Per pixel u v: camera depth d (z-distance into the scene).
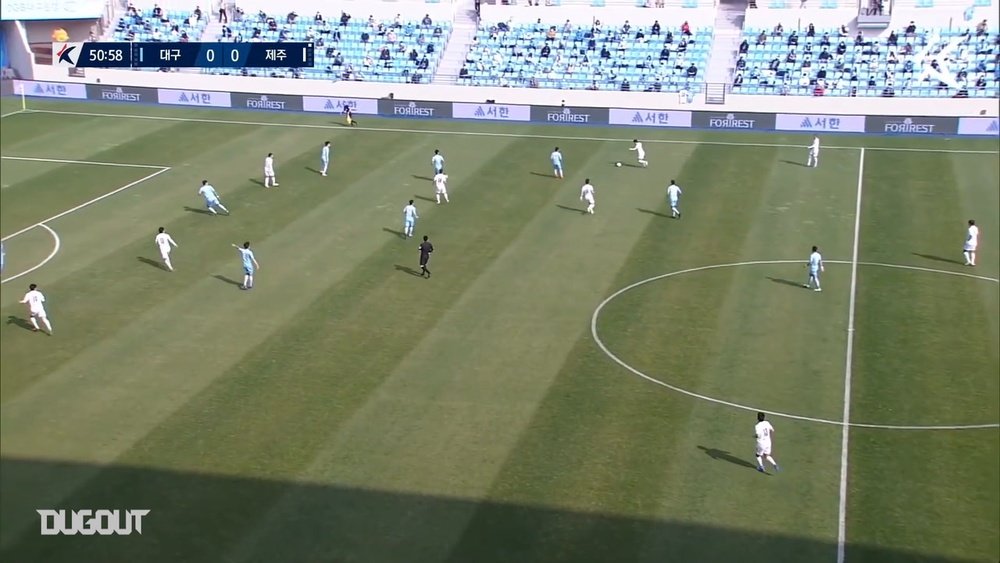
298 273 44.53
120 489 28.12
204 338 37.97
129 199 55.75
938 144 67.31
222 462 29.47
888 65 78.75
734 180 59.25
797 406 32.72
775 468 29.09
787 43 81.50
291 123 74.69
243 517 26.81
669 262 45.88
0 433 31.12
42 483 28.39
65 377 34.91
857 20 81.38
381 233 49.81
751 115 72.38
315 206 54.25
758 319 39.59
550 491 28.02
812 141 68.88
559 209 53.72
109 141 69.19
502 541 25.80
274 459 29.62
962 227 50.50
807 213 52.94
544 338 37.91
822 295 42.03
